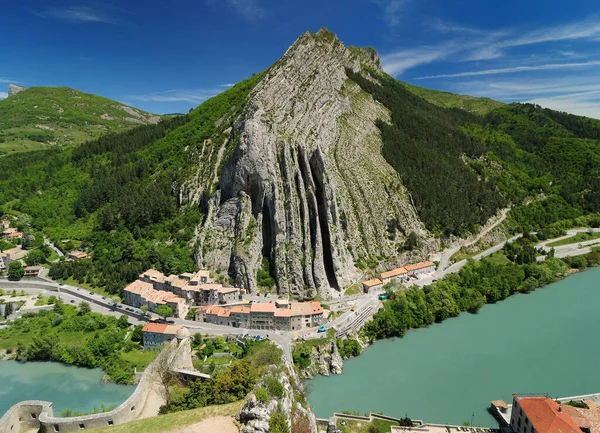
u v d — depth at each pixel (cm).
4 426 6612
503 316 14700
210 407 6144
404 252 17650
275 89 18738
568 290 17038
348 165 18500
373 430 8781
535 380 10788
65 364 11631
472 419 9431
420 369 11369
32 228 19250
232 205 15750
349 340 12262
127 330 12669
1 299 14600
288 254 14738
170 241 16525
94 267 16162
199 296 13762
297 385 7069
